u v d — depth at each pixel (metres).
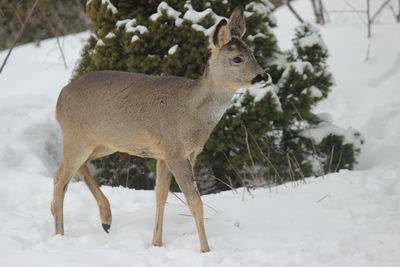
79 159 9.27
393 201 9.91
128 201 11.05
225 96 8.50
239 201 10.30
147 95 8.67
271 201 10.10
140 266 7.63
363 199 9.96
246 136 11.38
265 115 11.88
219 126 11.71
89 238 8.73
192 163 8.93
